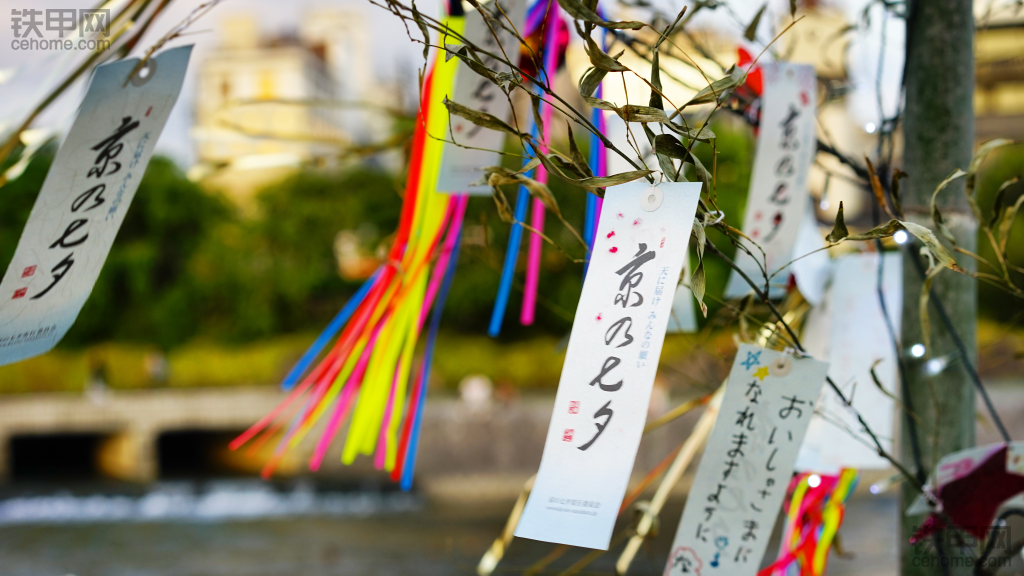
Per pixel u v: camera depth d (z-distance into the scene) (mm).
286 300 15523
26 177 12617
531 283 1140
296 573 7586
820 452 1102
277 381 14375
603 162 1076
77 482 12586
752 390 809
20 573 7895
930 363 1009
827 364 789
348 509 9969
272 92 25078
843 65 1323
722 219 652
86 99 649
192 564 8078
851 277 1164
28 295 681
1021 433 8195
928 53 1023
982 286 9148
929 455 1027
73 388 14430
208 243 15562
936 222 792
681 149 642
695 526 826
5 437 12297
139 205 15250
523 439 10469
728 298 1118
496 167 734
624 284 658
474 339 13891
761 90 1115
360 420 1059
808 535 1117
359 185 15609
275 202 15664
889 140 1105
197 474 13484
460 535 8484
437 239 1080
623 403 627
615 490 607
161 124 738
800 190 1083
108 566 8094
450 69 997
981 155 799
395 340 1076
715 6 974
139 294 15180
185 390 14141
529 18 1110
